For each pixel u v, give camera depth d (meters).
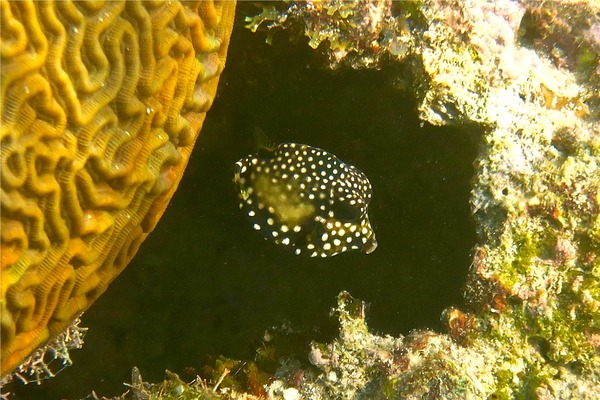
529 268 0.66
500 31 0.66
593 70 0.67
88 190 0.60
